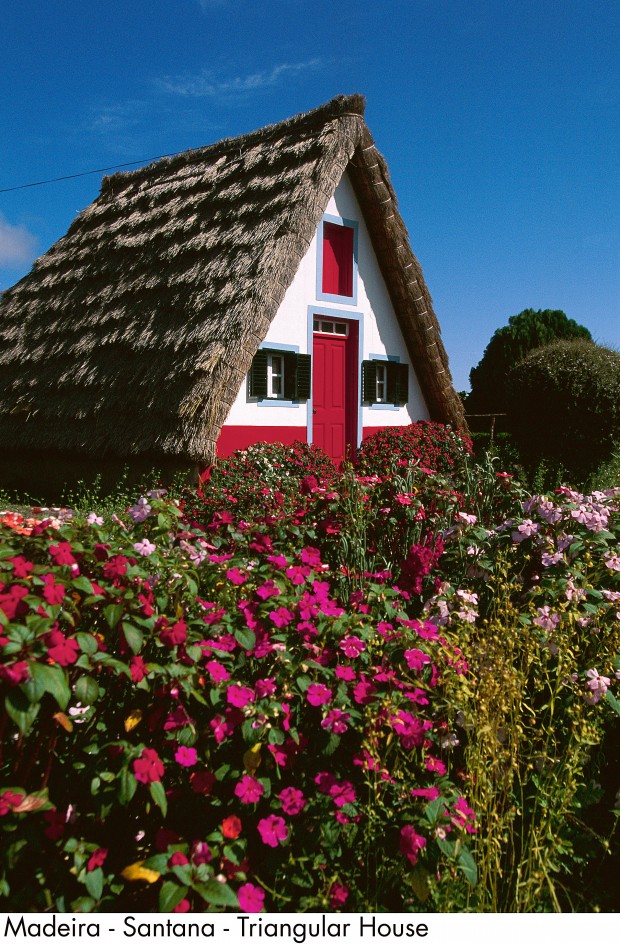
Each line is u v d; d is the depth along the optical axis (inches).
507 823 85.7
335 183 380.5
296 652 87.9
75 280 463.2
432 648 88.4
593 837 93.8
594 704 94.0
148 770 68.3
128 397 346.0
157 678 80.8
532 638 99.4
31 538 90.3
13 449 406.0
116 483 354.9
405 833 70.6
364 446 356.5
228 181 418.0
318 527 151.6
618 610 110.1
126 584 83.7
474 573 127.3
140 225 450.0
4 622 65.9
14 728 81.0
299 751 83.0
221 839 70.0
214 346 319.6
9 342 470.0
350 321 443.8
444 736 86.9
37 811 69.9
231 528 141.5
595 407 408.5
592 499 143.3
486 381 796.6
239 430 374.0
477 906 77.4
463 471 185.2
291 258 347.6
